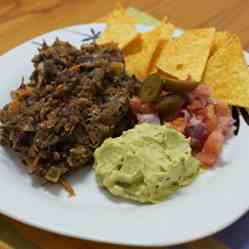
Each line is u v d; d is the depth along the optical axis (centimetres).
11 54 47
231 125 40
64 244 33
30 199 34
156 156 35
